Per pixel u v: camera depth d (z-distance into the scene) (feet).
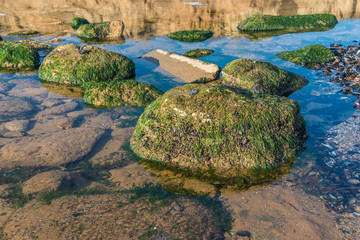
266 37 37.91
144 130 15.23
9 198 11.73
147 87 21.67
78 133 16.49
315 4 59.41
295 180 12.93
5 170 13.55
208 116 14.43
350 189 12.17
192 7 58.44
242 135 14.10
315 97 21.13
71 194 11.94
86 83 24.45
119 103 20.72
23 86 24.44
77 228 9.93
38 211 10.89
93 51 26.45
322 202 11.62
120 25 40.55
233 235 10.17
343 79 23.93
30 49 30.48
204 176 13.37
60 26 46.91
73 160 14.38
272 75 22.47
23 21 50.01
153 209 10.98
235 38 37.96
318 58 28.35
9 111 19.42
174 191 12.31
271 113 14.79
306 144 15.39
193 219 10.54
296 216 10.98
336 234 10.15
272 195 12.10
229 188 12.59
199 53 31.07
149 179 13.12
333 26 43.01
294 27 42.22
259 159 13.79
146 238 9.55
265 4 60.59
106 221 10.26
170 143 14.37
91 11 57.52
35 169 13.67
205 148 14.03
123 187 12.49
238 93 16.28
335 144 15.30
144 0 64.59
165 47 34.42
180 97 15.46
